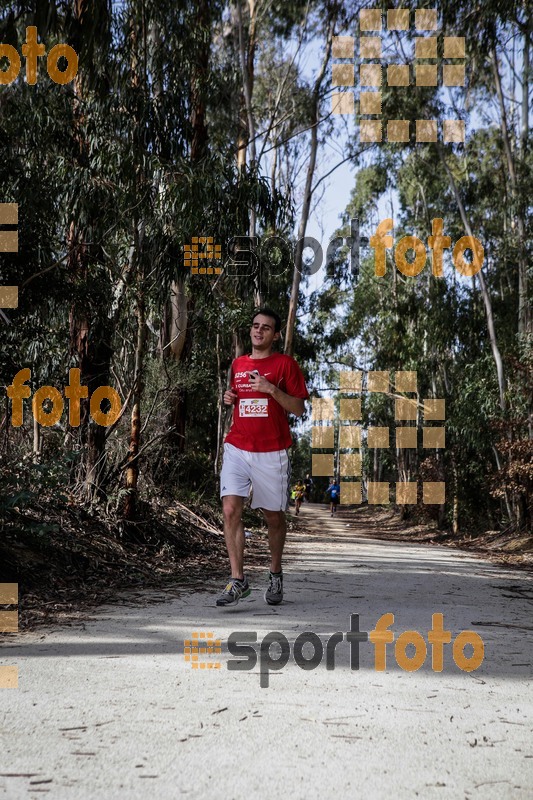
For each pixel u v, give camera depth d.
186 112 10.60
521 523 17.77
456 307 22.72
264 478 5.29
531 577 8.96
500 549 15.74
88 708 2.76
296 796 2.04
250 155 16.44
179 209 9.77
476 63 19.47
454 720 2.77
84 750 2.34
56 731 2.51
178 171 10.04
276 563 5.46
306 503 59.00
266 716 2.73
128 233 9.70
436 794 2.09
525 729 2.69
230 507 5.27
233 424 5.41
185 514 12.57
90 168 9.52
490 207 22.44
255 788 2.09
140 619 4.69
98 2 6.11
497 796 2.08
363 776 2.20
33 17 5.98
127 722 2.62
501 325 21.94
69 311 9.80
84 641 3.96
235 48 17.42
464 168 22.67
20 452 8.95
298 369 5.35
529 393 17.20
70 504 8.44
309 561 9.95
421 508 28.55
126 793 2.03
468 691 3.20
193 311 13.62
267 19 17.47
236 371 5.39
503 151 21.66
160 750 2.35
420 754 2.40
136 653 3.70
